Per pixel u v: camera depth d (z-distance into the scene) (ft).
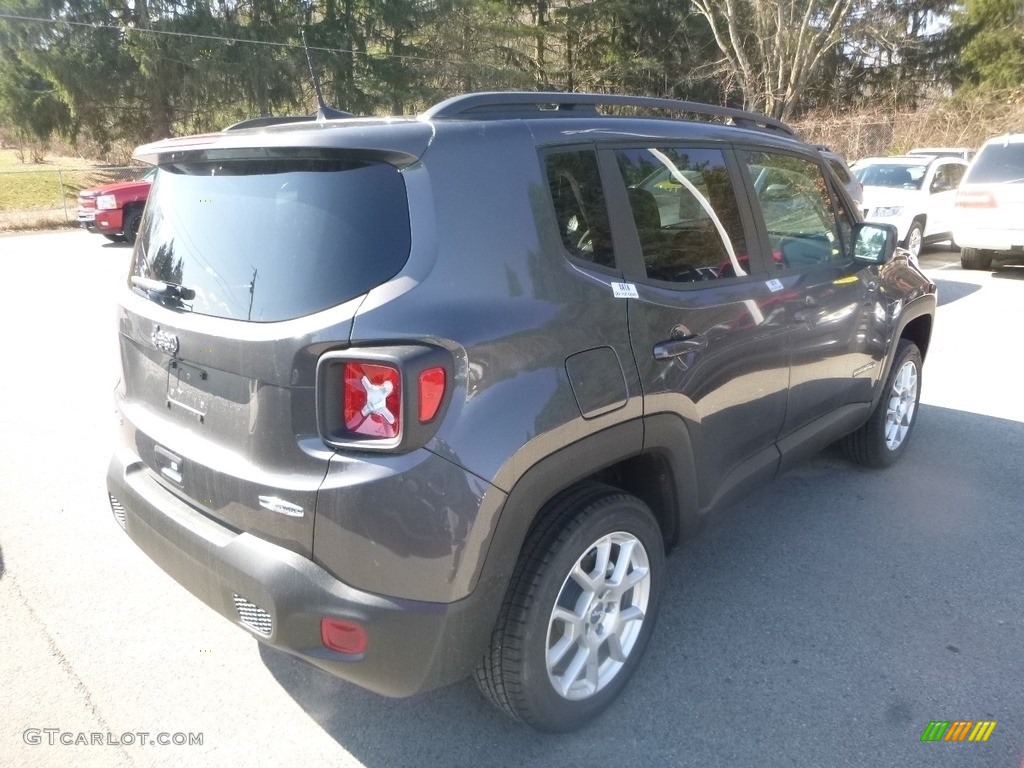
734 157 11.16
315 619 7.27
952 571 12.30
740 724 9.13
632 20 119.44
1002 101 89.25
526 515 7.76
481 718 9.32
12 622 11.00
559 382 7.93
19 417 18.90
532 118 8.69
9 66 90.79
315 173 7.75
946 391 20.84
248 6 94.94
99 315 29.78
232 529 7.95
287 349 7.19
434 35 104.01
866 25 99.09
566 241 8.50
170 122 96.43
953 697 9.54
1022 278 37.86
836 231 13.51
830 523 13.80
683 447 9.65
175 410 8.64
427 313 7.15
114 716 9.29
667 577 12.15
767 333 10.97
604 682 9.14
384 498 6.96
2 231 61.62
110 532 13.50
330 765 8.63
